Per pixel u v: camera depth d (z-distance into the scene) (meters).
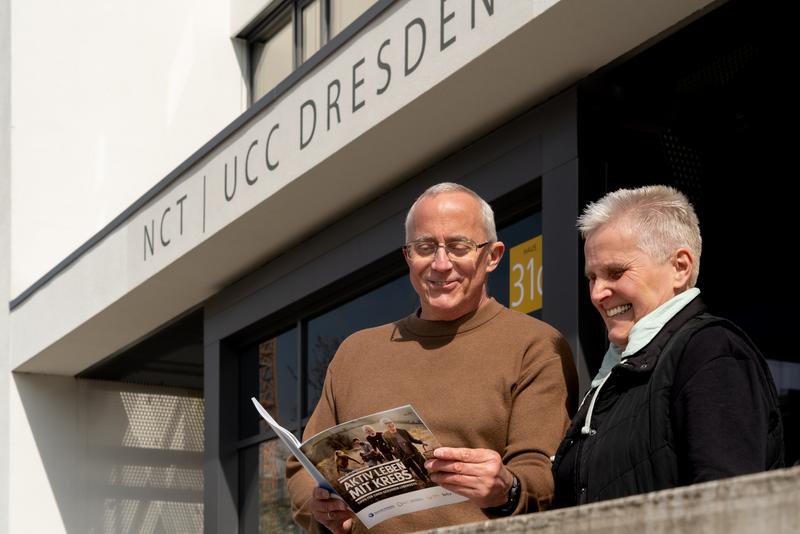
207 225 7.75
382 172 6.76
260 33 9.73
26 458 10.73
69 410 10.98
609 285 3.12
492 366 3.70
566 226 5.58
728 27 5.13
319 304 7.97
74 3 10.52
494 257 3.91
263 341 8.67
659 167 5.71
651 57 5.40
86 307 9.30
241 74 9.88
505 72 5.51
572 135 5.60
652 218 3.11
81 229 10.34
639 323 3.02
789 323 5.46
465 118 6.03
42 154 10.46
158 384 11.41
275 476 8.41
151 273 8.38
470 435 3.64
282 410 8.39
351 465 3.34
